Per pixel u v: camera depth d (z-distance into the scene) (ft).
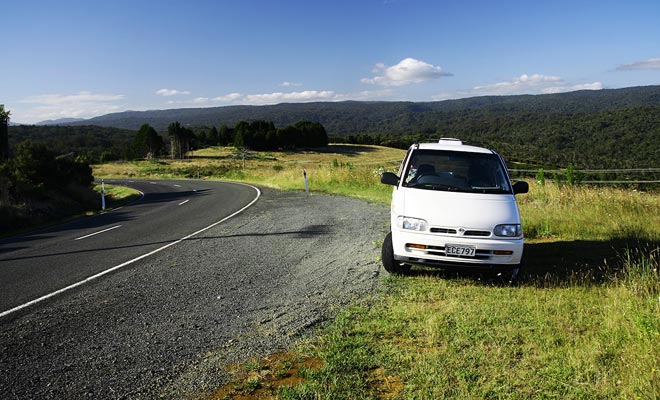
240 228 36.42
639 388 9.90
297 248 27.53
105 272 23.13
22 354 13.02
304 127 439.63
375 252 25.27
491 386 10.50
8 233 48.44
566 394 10.16
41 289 20.26
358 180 69.51
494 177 21.53
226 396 10.49
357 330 14.03
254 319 15.48
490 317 14.62
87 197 88.94
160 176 212.84
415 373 11.16
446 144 24.66
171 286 20.02
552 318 14.52
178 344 13.52
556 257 23.52
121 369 11.94
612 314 14.05
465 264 17.95
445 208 18.97
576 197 40.55
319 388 10.53
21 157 80.64
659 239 26.91
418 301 16.72
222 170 226.58
